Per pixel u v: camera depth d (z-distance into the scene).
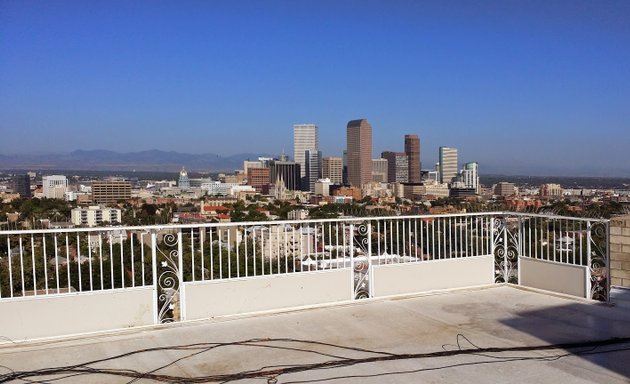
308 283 6.62
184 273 6.30
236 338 5.38
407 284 7.30
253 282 6.30
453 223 7.73
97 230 5.51
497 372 4.40
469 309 6.57
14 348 5.06
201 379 4.28
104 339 5.33
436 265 7.53
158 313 5.87
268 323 5.93
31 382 4.27
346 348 5.05
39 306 5.29
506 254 8.03
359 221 6.99
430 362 4.65
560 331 5.60
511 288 7.73
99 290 5.55
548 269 7.45
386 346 5.12
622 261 7.51
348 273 6.89
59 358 4.81
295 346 5.12
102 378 4.35
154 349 5.05
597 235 6.91
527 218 7.76
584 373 4.38
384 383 4.18
